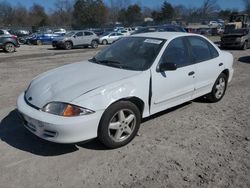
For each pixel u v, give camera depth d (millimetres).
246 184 3477
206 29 44250
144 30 19406
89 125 3818
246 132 4883
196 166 3822
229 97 6902
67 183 3447
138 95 4336
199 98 6613
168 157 4023
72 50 22766
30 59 15258
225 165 3857
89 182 3469
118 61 4863
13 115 5477
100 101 3889
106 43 30234
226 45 20703
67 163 3850
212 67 5820
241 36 20125
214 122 5277
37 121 3799
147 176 3596
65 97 3830
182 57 5188
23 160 3904
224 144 4434
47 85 4230
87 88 3957
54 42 24188
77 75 4422
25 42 32406
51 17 84688
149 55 4770
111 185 3422
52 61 14281
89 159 3947
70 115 3717
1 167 3738
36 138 4504
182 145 4367
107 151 4156
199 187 3406
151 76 4535
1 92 7273
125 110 4191
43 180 3498
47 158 3959
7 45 19969
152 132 4785
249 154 4152
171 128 4965
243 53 17531
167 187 3396
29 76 9648
